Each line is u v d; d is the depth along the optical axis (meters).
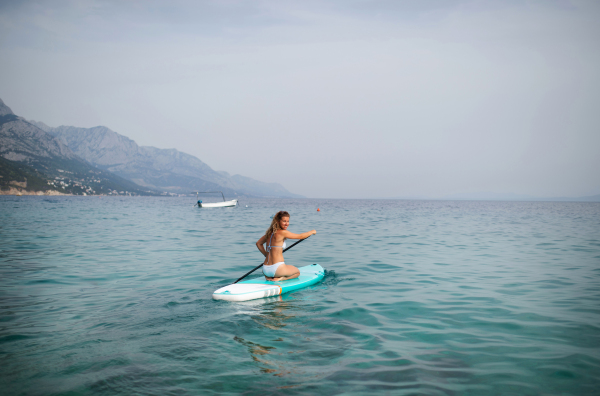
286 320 4.66
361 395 2.77
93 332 4.17
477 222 26.67
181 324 4.48
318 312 5.02
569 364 3.35
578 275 7.71
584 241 14.20
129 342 3.86
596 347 3.77
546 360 3.43
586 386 2.93
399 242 13.84
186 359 3.43
